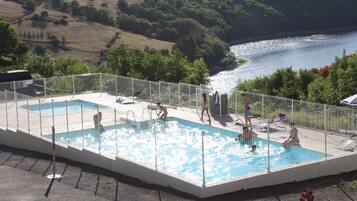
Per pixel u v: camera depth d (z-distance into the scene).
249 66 115.94
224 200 17.77
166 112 28.92
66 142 24.52
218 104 29.27
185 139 25.80
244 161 21.84
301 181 19.91
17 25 129.12
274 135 25.03
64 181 20.08
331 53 124.12
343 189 18.88
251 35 156.38
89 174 21.05
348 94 35.69
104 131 27.08
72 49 124.44
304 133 24.91
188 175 20.30
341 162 20.98
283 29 162.38
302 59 118.31
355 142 22.83
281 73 44.22
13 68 60.34
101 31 136.25
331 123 24.88
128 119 28.44
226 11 155.38
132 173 20.64
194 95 30.84
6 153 24.88
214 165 21.50
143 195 18.42
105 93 35.88
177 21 142.12
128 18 143.62
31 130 26.30
